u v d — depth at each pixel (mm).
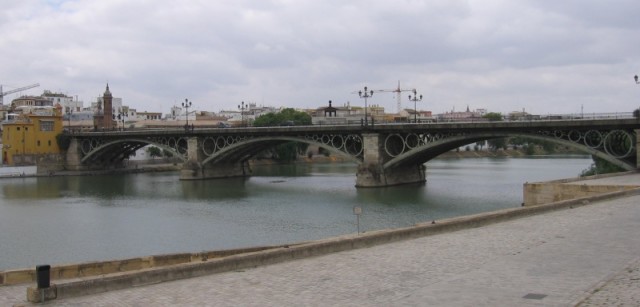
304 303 16375
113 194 96750
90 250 50344
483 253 22562
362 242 25234
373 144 98938
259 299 16953
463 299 15938
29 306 16594
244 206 78688
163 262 26141
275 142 119250
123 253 48719
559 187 50250
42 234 58562
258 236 55750
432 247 24453
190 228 61375
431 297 16359
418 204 76312
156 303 16766
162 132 128875
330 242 24078
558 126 78188
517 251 22609
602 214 32625
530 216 33406
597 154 75750
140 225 63844
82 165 149125
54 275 23297
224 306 16281
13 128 145875
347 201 81375
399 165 101875
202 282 19250
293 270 20812
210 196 91625
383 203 78062
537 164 166250
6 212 74688
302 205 78438
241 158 131375
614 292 15664
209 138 126688
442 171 141000
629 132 74438
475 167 156750
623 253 21078
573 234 25969
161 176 140250
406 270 20156
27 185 114750
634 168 71688
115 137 141000
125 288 18531
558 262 20094
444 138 91250
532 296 15805
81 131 151750
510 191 89875
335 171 148750
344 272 20203
